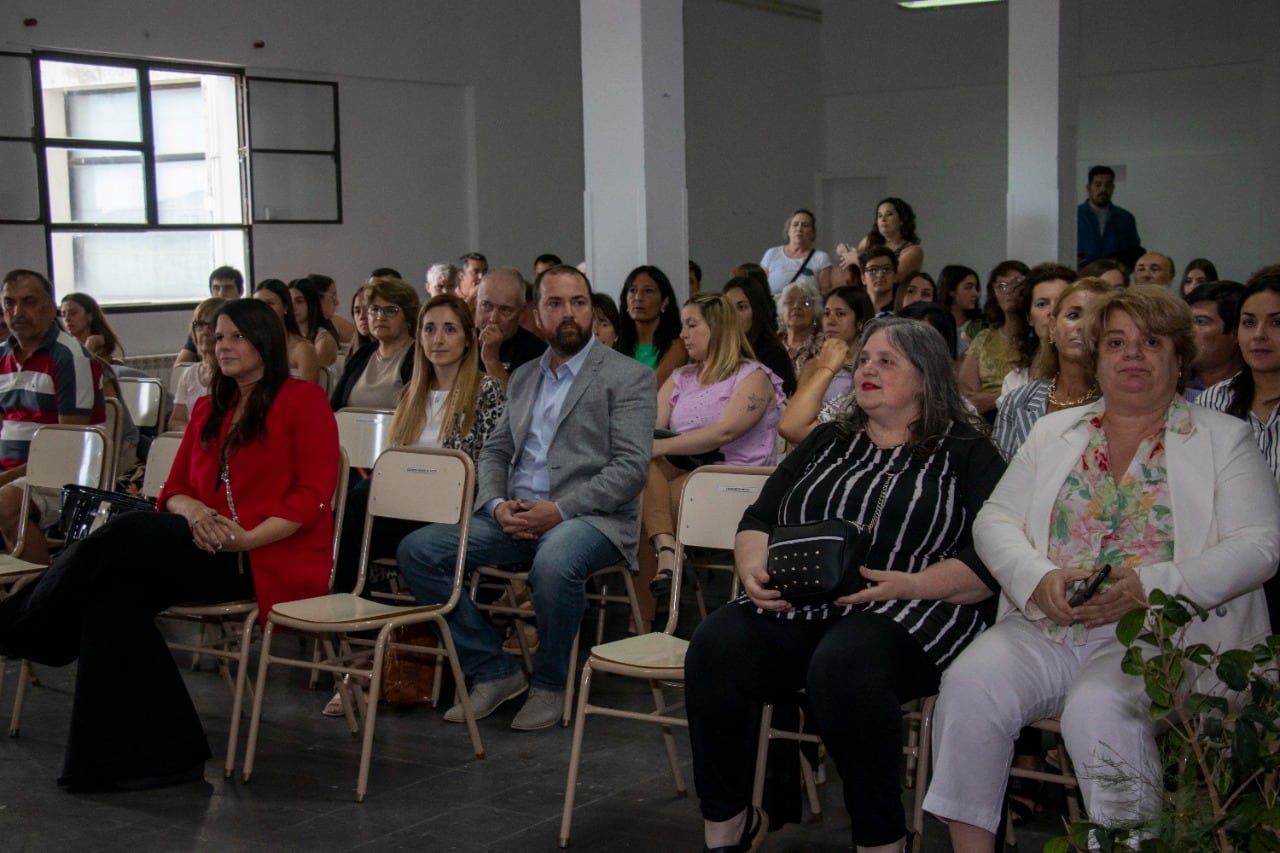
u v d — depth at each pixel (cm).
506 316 520
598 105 600
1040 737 314
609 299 561
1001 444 334
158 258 904
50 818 327
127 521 349
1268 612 279
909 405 291
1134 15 1195
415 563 386
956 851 257
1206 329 345
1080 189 1240
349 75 1003
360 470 484
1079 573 256
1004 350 528
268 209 961
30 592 355
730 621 280
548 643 385
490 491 406
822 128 1391
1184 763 188
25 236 830
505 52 1121
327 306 813
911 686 270
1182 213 1191
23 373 510
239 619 389
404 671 411
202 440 377
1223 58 1156
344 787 346
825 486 290
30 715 413
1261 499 257
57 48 832
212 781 351
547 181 1170
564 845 306
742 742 279
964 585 276
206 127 924
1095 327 271
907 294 705
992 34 1277
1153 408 269
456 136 1095
